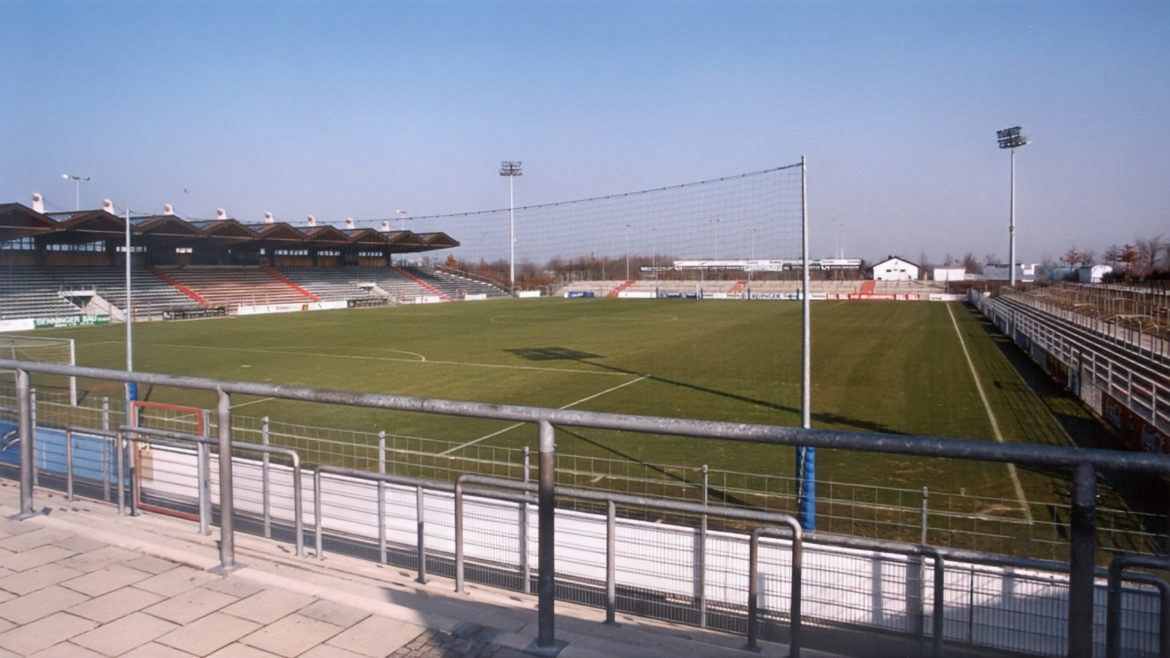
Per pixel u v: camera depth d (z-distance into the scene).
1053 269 94.56
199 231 46.78
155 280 52.44
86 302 45.38
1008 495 10.40
